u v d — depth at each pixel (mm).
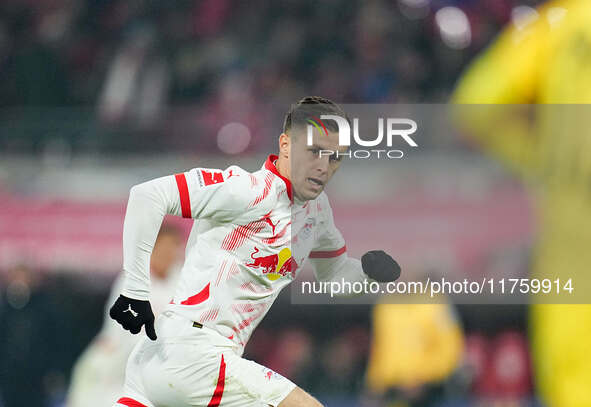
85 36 45344
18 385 28781
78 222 31188
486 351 26406
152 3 45656
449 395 25781
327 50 43281
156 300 19750
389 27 43156
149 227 12219
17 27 45750
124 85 42438
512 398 26266
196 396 12586
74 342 30016
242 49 43875
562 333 7699
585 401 7586
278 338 30656
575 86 7898
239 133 32031
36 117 32750
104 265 30906
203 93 42656
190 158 32094
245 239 12539
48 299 29438
